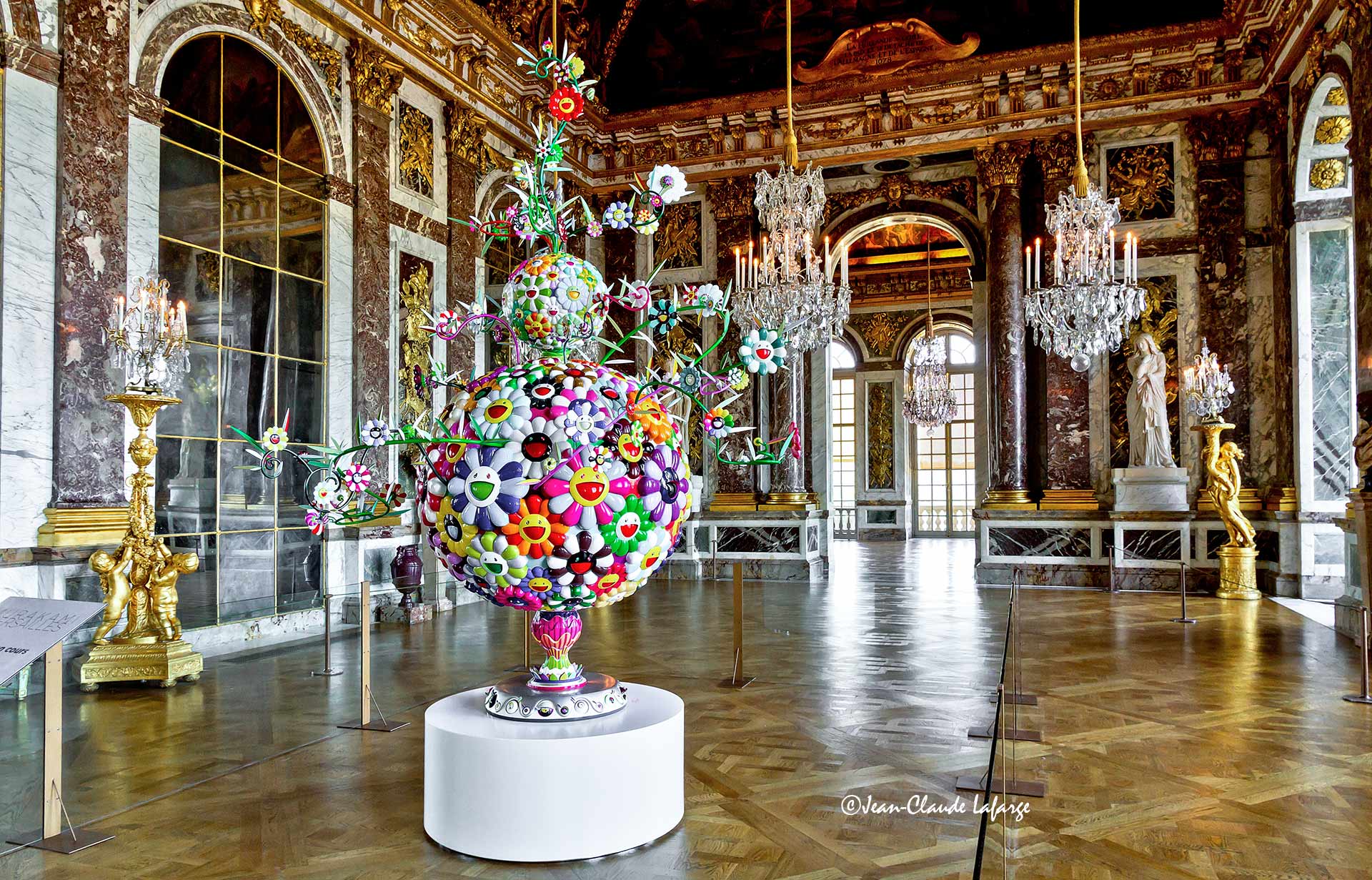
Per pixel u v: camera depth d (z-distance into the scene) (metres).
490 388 3.63
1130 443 13.80
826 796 4.38
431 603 10.59
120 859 3.68
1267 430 13.28
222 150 9.56
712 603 11.93
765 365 3.80
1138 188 14.03
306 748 5.29
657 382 3.97
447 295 12.85
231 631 9.46
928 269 23.55
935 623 10.15
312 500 3.54
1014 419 14.44
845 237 16.09
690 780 4.62
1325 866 3.69
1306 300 12.38
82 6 7.95
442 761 3.76
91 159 7.98
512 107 14.50
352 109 11.27
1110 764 5.03
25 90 7.55
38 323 7.60
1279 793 4.57
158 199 8.73
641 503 3.54
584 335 3.86
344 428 11.00
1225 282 13.56
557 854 3.59
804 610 11.23
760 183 10.81
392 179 11.93
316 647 7.11
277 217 10.24
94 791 4.51
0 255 7.38
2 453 7.30
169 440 8.91
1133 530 13.53
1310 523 12.34
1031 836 4.00
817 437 16.52
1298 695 6.68
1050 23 14.34
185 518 9.07
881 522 26.05
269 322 10.12
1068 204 9.70
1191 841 3.96
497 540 3.45
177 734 5.56
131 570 7.08
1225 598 12.29
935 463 26.70
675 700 4.24
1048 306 10.03
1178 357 13.77
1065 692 6.76
